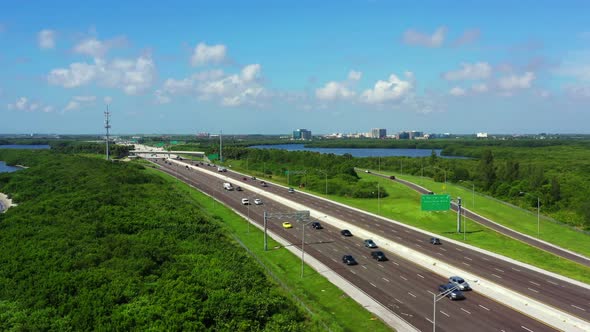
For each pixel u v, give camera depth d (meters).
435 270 68.38
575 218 111.69
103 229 77.00
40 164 186.12
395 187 156.00
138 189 124.38
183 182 165.38
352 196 139.38
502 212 118.31
